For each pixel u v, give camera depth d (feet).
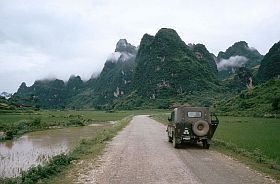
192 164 41.98
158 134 95.14
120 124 135.54
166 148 60.44
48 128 162.20
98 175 34.88
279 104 207.92
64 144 89.04
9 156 66.08
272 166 39.45
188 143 68.80
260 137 72.54
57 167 38.58
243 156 49.60
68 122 188.65
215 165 41.22
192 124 59.77
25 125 154.92
